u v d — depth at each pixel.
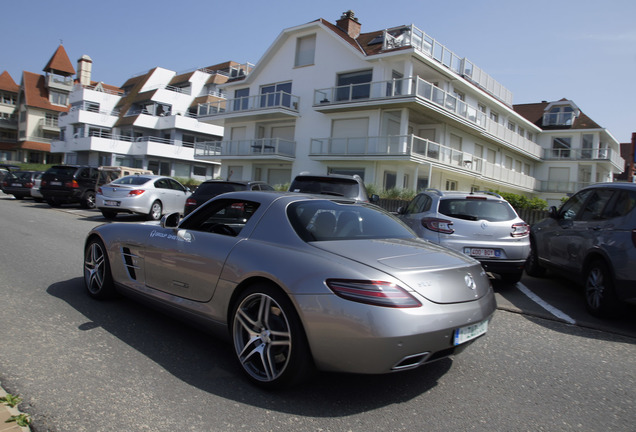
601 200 5.62
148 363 3.26
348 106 23.75
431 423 2.62
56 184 16.62
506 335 4.42
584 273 5.56
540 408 2.88
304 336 2.73
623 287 4.73
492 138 29.17
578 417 2.79
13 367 3.04
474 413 2.77
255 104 28.42
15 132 66.25
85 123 44.66
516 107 43.84
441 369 3.45
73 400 2.65
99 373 3.04
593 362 3.79
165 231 3.99
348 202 3.88
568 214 6.45
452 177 27.38
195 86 46.62
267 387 2.90
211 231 3.71
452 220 6.28
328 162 25.61
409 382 3.17
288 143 27.53
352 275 2.63
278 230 3.21
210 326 3.37
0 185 28.23
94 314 4.31
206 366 3.27
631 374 3.56
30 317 4.11
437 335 2.64
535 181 37.03
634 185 5.20
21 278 5.58
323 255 2.86
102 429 2.36
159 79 48.25
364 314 2.52
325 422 2.56
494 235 6.21
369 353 2.52
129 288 4.25
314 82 26.72
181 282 3.62
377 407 2.78
